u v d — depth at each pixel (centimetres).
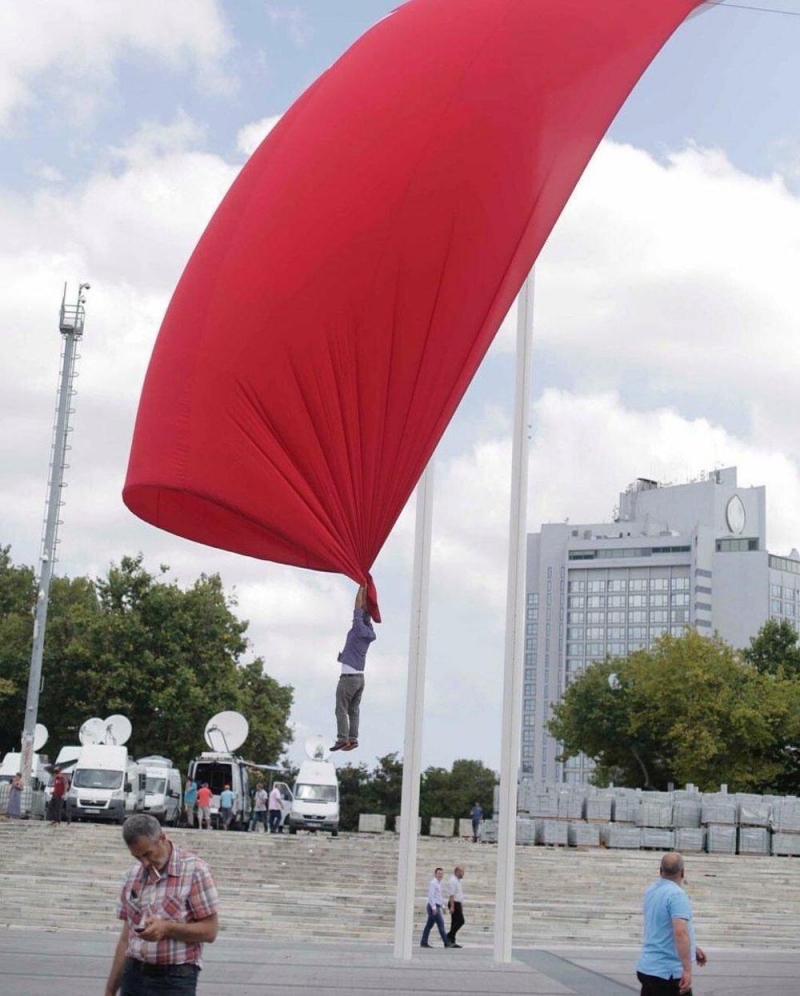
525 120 1484
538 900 3628
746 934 3356
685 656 8262
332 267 1443
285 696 8581
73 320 5412
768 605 18862
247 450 1452
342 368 1467
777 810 4819
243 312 1441
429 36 1502
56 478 5281
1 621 8088
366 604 1548
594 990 2069
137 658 7206
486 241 1482
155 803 5481
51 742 7512
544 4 1522
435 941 3062
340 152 1462
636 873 3991
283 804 5869
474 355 1538
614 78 1547
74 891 3319
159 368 1474
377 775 10069
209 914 864
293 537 1495
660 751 8706
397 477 1530
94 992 1789
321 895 3422
